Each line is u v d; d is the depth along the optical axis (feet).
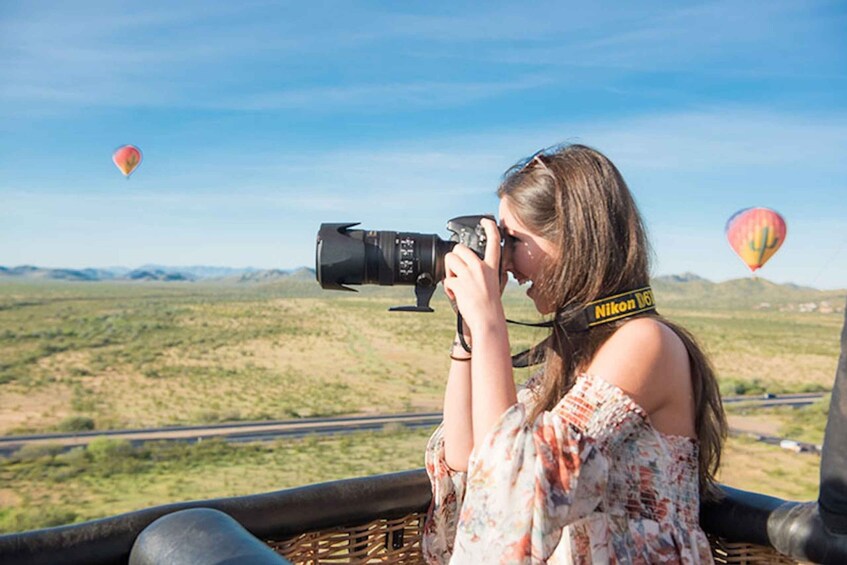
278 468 152.87
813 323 588.09
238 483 141.69
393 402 276.82
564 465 3.85
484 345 4.17
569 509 3.83
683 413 4.42
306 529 4.53
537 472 3.79
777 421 194.59
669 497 4.27
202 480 145.79
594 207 4.41
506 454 3.85
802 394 271.69
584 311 4.42
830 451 4.14
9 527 109.09
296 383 322.75
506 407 4.03
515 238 4.71
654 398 4.24
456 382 5.02
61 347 416.26
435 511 5.00
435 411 257.55
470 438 4.94
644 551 4.16
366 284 4.86
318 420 235.61
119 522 3.69
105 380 325.62
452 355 5.05
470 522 3.89
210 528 3.25
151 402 278.26
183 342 442.91
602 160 4.53
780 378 310.45
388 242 4.76
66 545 3.50
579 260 4.39
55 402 276.21
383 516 4.93
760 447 142.51
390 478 4.99
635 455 4.25
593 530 4.13
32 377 326.65
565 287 4.44
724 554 5.02
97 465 162.20
